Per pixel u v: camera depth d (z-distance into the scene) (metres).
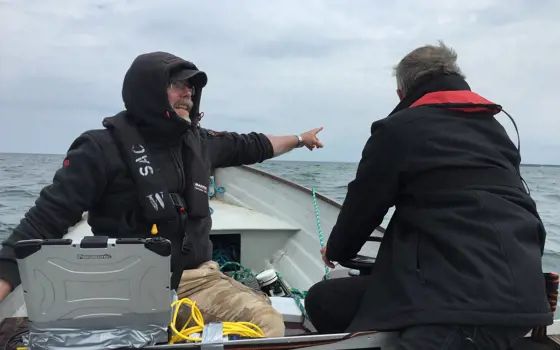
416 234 1.43
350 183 1.58
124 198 1.68
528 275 1.29
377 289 1.45
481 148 1.43
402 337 1.31
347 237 1.65
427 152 1.42
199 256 1.89
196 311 1.54
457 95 1.49
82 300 1.25
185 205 1.81
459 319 1.24
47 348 1.26
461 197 1.37
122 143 1.66
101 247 1.21
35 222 1.47
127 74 1.71
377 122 1.49
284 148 2.43
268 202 3.98
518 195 1.41
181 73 1.79
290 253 3.43
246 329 1.48
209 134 2.16
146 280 1.26
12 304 1.91
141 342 1.30
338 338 1.36
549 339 1.70
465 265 1.30
